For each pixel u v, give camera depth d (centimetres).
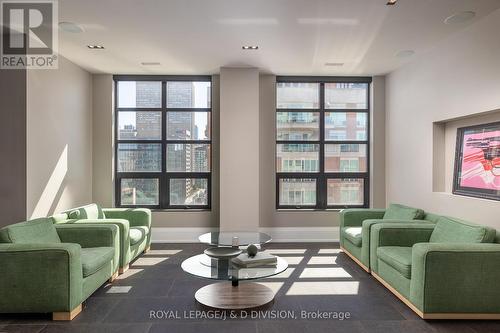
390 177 564
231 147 532
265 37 402
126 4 317
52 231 359
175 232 571
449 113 403
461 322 281
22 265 280
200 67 528
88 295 315
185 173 587
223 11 334
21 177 391
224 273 304
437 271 281
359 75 578
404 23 361
